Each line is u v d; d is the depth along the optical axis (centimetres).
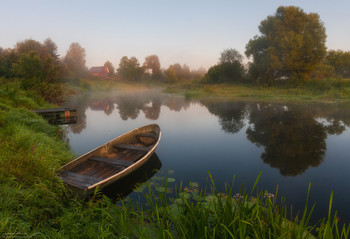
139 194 391
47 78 2283
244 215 212
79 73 4694
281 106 1727
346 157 596
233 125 1042
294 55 3044
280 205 357
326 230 173
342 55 4538
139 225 267
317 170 513
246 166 543
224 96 2766
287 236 200
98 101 2250
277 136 828
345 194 397
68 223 270
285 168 528
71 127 991
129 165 452
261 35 3719
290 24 3316
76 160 460
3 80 1972
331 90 2530
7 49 4878
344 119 1134
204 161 580
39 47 4025
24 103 1168
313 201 372
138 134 684
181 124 1077
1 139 478
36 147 478
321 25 3272
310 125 1010
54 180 375
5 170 352
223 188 417
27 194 304
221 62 4491
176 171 511
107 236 250
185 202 253
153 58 7231
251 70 3762
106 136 835
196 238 209
